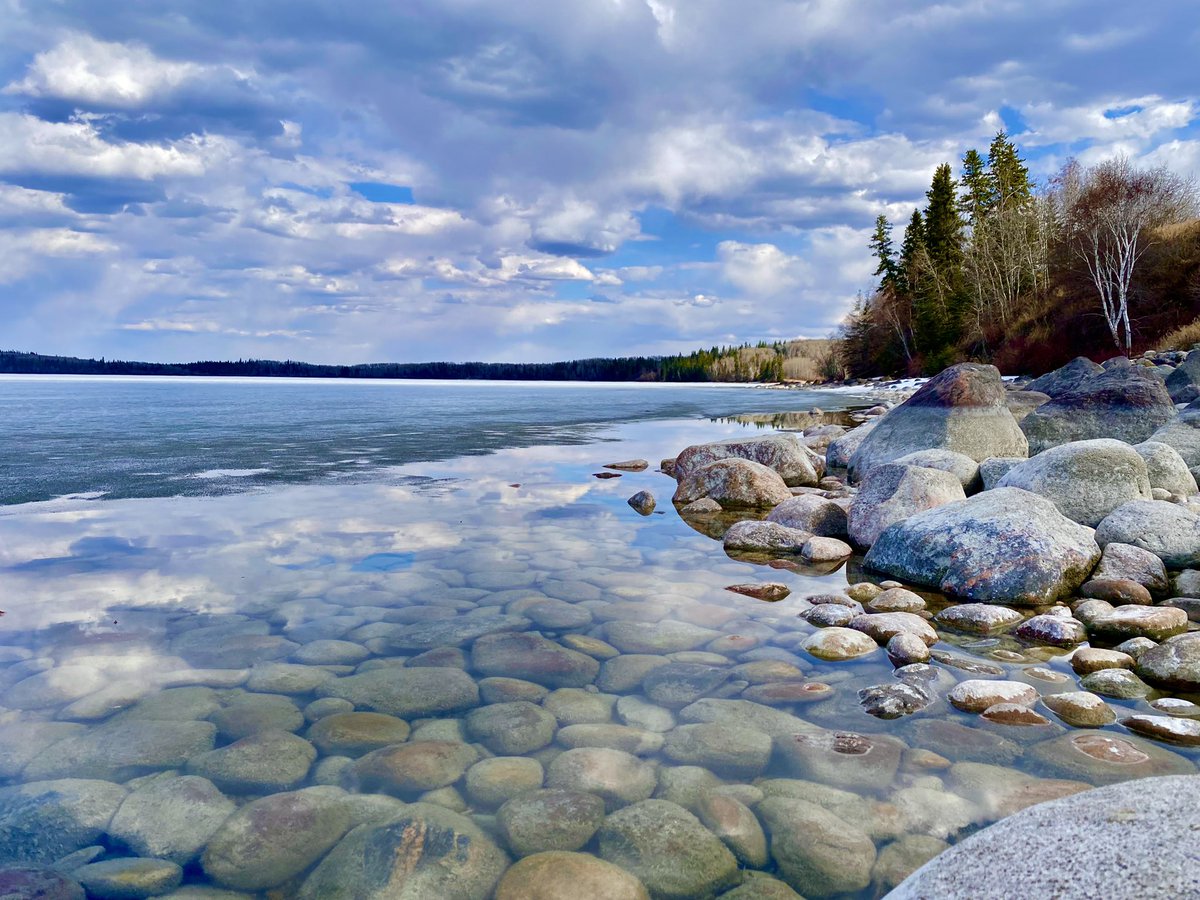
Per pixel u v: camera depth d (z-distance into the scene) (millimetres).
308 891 2016
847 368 66062
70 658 3691
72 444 13289
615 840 2242
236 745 2803
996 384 9477
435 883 2033
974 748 2850
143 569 5375
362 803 2428
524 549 6211
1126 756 2775
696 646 4004
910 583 5387
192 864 2123
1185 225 34375
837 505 7176
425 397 37688
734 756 2777
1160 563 5074
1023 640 4207
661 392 50156
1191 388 15016
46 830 2262
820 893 2018
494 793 2504
